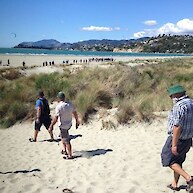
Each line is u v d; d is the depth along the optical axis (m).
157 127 7.40
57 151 6.30
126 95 9.80
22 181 4.71
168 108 8.45
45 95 10.82
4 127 8.70
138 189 4.18
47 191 4.29
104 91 9.59
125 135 7.07
